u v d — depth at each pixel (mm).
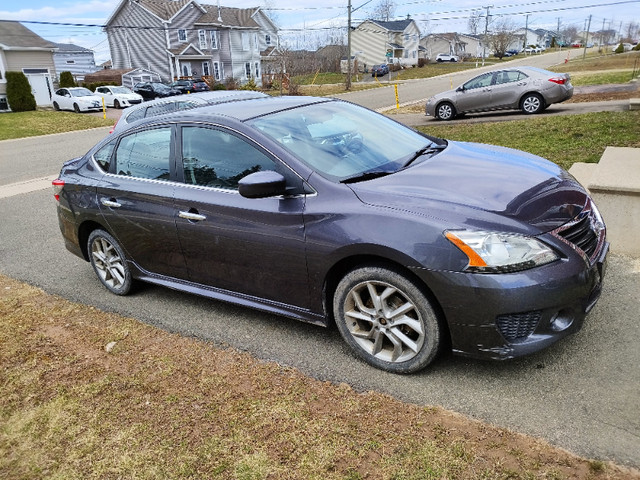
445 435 2428
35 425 2773
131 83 45344
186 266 3783
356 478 2225
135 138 4031
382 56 68062
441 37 94500
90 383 3105
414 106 20859
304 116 3674
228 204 3326
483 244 2547
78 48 70312
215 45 47844
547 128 10125
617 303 3504
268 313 3828
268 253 3217
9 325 3986
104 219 4172
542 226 2662
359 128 3768
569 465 2191
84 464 2463
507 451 2299
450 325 2678
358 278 2924
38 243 6219
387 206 2814
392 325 2904
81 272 5141
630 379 2709
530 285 2514
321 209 2967
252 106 3777
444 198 2803
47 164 13055
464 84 14875
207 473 2330
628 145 7691
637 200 4199
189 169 3621
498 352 2627
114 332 3756
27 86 31625
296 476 2268
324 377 2992
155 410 2797
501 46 81812
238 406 2768
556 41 128250
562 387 2697
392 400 2729
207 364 3221
